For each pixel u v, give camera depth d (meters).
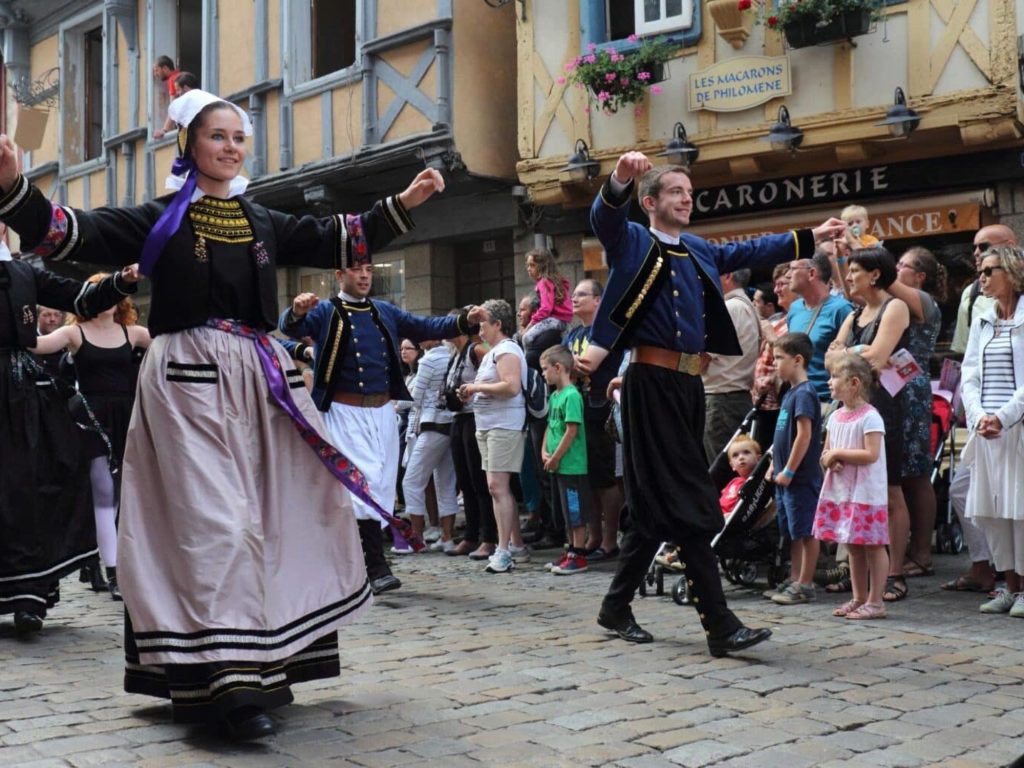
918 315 6.84
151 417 3.79
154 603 3.66
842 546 7.27
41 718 4.00
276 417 3.97
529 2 12.27
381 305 7.19
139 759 3.52
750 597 6.74
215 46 15.66
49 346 6.85
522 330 9.63
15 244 18.77
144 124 17.31
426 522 10.22
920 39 10.02
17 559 5.80
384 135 13.38
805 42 10.35
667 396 5.05
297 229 4.17
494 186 13.38
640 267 5.01
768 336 7.76
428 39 12.95
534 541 9.54
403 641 5.50
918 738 3.79
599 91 11.45
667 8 11.33
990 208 10.20
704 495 5.04
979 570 6.74
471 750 3.62
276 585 3.86
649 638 5.38
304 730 3.84
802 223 11.09
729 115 11.05
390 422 7.14
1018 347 5.98
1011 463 5.92
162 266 3.87
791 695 4.35
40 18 19.38
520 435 8.22
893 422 6.56
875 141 10.33
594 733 3.82
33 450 5.86
